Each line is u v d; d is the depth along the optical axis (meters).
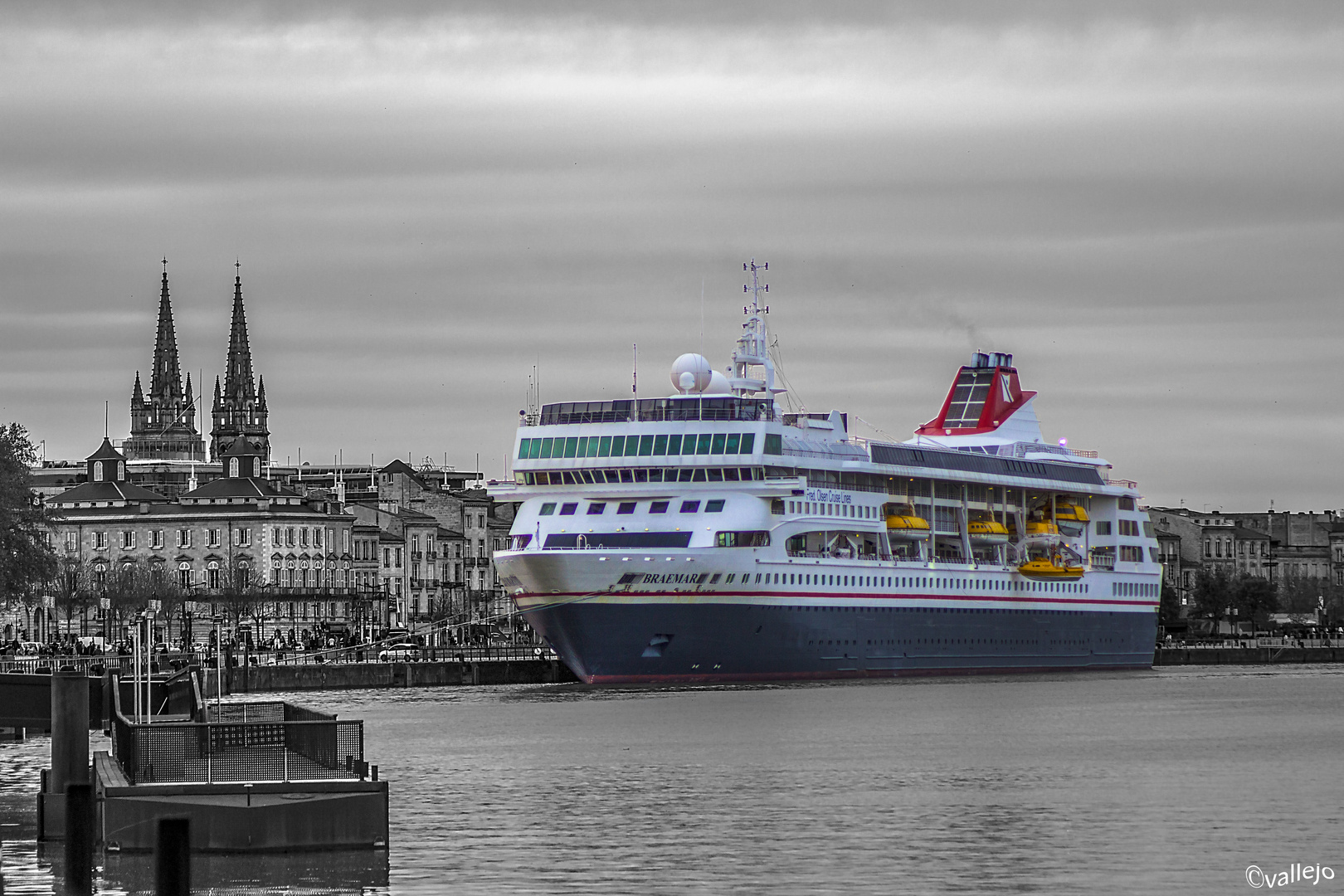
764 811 118.44
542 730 171.38
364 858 90.94
